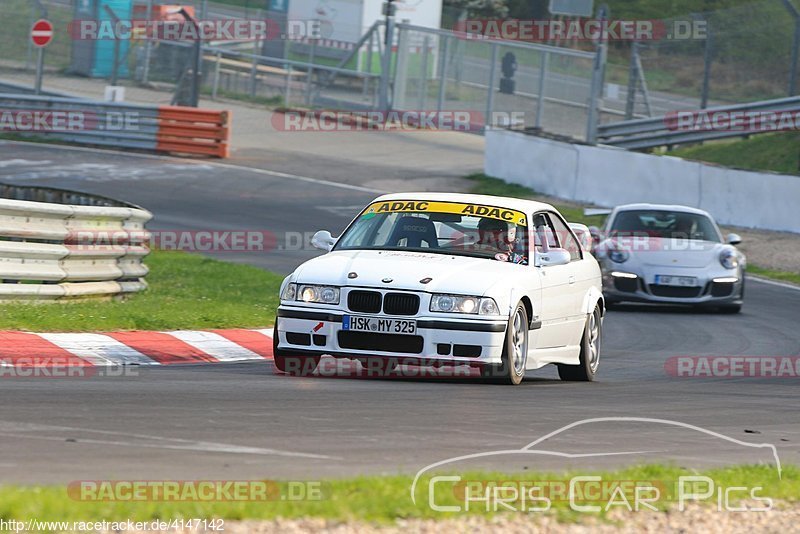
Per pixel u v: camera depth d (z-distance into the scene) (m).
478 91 132.12
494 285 31.11
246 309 45.62
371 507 16.36
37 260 39.97
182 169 105.44
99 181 96.88
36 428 21.58
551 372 40.25
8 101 118.12
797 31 106.56
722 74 121.00
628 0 178.88
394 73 137.62
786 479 20.42
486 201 35.34
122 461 19.09
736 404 31.22
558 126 123.56
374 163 115.88
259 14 145.38
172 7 141.38
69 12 148.00
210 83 144.38
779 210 87.94
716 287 56.75
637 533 16.45
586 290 37.06
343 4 139.50
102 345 35.28
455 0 177.12
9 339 34.00
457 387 31.06
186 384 28.89
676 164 93.38
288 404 26.22
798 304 62.69
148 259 63.94
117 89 125.12
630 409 28.88
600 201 97.81
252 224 82.94
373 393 28.78
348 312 30.83
